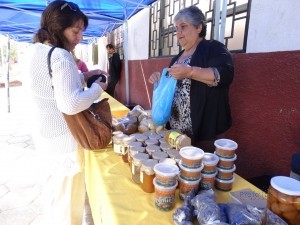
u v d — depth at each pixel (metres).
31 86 1.26
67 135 1.38
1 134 4.60
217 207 0.81
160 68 3.53
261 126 1.77
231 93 2.01
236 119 1.99
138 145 1.36
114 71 5.74
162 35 3.55
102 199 1.15
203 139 1.61
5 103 7.98
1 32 6.30
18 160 3.41
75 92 1.22
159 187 0.95
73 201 1.51
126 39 4.72
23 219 2.19
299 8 1.45
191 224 0.81
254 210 0.81
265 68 1.69
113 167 1.39
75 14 1.29
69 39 1.34
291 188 0.78
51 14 1.25
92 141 1.46
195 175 0.99
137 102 4.81
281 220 0.74
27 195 2.55
